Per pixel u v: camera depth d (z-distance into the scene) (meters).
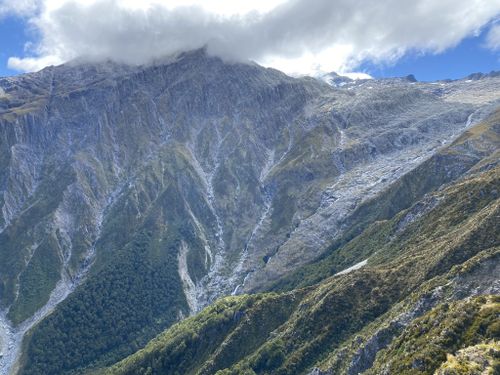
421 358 117.38
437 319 130.62
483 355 101.50
